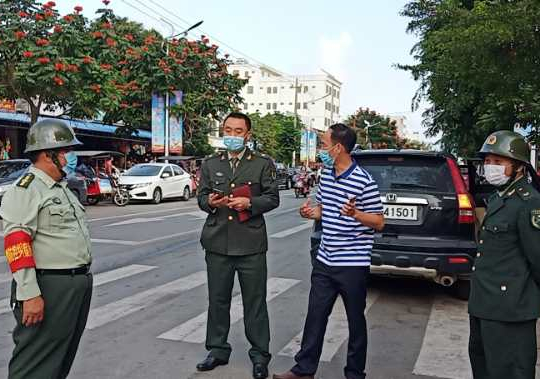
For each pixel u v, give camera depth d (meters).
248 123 4.53
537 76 6.83
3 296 6.54
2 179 16.08
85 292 3.36
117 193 20.22
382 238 6.38
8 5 16.94
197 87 26.50
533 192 3.23
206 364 4.46
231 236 4.42
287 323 5.84
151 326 5.57
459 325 5.86
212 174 4.52
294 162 61.94
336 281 4.11
